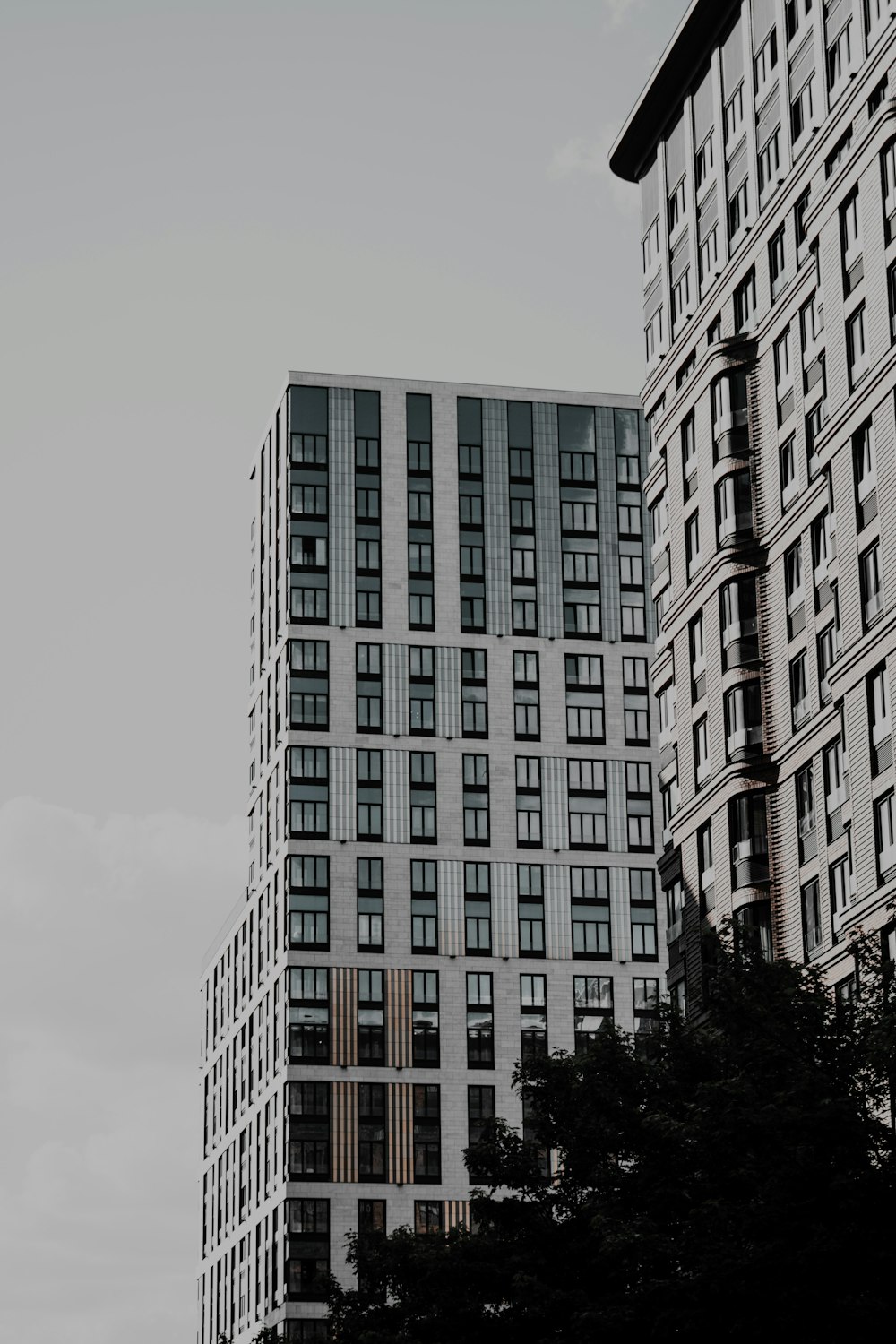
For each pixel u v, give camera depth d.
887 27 89.31
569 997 163.75
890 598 85.69
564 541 173.50
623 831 168.12
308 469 171.75
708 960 67.75
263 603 179.25
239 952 182.88
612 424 176.75
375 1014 161.50
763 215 101.12
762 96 102.19
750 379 102.31
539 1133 69.31
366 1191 157.75
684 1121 62.28
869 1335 53.03
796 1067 58.72
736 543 100.75
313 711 167.12
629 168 118.06
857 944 64.50
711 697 102.75
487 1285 68.69
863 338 90.25
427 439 173.88
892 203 87.69
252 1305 168.00
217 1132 189.00
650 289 115.12
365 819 165.50
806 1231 54.09
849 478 89.94
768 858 96.62
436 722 168.25
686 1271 59.62
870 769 86.12
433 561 171.38
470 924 164.38
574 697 170.25
